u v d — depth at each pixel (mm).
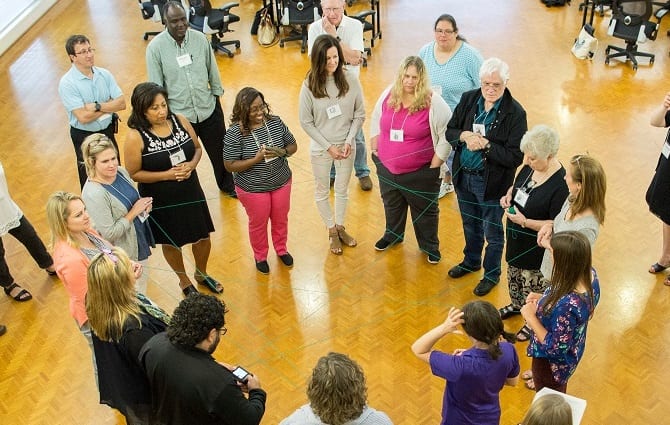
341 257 4566
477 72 4434
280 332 3945
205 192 5340
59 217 2955
